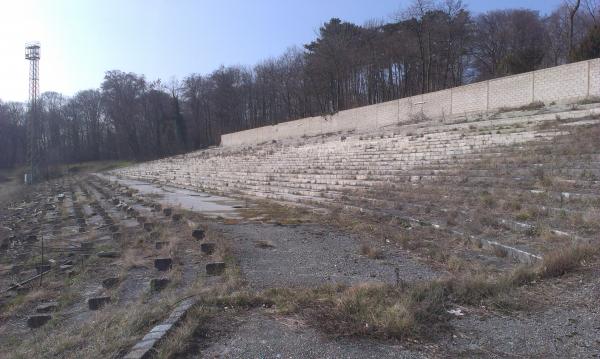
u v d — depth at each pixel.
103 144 112.62
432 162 22.08
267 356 5.48
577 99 26.30
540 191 13.58
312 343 5.79
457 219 13.38
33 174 80.12
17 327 9.34
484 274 8.38
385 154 27.47
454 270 9.42
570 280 7.55
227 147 71.94
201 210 21.78
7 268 15.27
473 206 14.21
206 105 103.81
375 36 67.19
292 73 80.88
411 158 24.61
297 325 6.36
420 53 56.31
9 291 12.39
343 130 48.12
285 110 86.62
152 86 108.31
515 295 7.17
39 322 8.98
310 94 75.56
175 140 102.62
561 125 20.91
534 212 12.05
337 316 6.55
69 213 30.09
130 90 108.06
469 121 29.73
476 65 68.12
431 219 14.00
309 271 10.03
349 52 66.69
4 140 107.75
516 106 30.06
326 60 67.69
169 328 6.11
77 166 99.06
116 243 16.22
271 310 6.97
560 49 59.19
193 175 46.03
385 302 6.89
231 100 96.38
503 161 18.02
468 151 21.86
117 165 95.06
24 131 108.94
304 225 16.34
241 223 17.22
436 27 53.91
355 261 10.89
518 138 20.92
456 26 54.62
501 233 11.47
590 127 19.14
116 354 5.67
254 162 42.41
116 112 108.31
